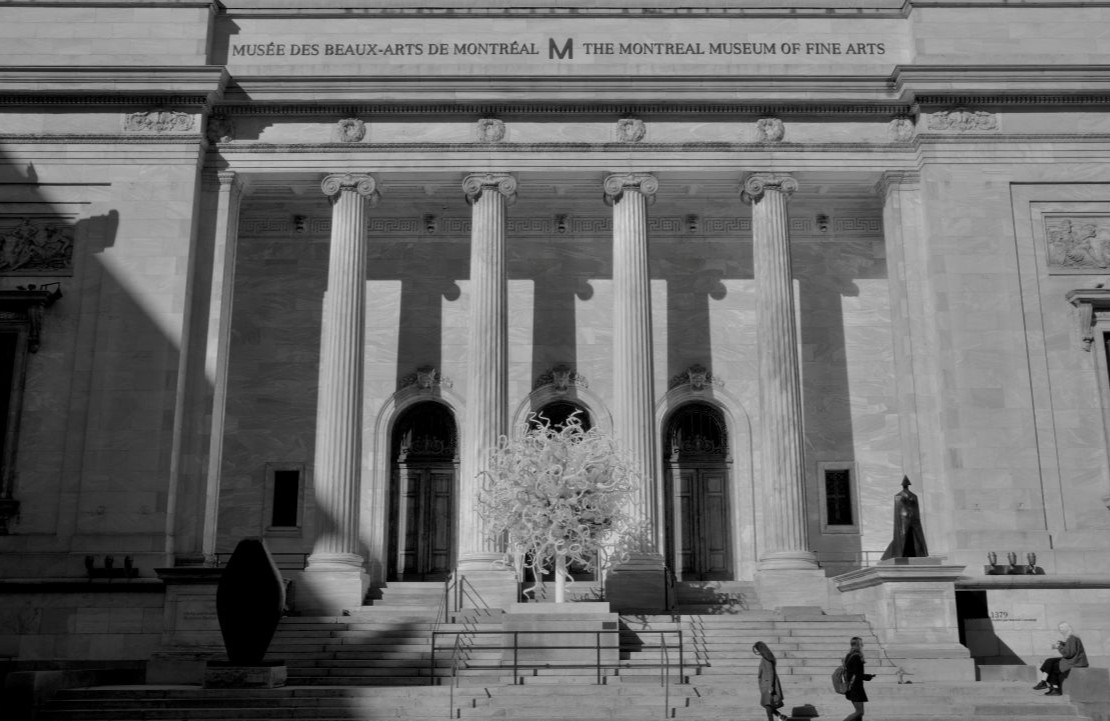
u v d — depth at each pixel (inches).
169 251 1357.0
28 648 1232.8
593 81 1400.1
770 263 1368.1
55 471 1307.8
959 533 1279.5
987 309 1347.2
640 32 1469.0
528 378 1524.4
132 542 1277.1
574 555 1103.0
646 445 1311.5
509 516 1115.3
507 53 1459.2
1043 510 1290.6
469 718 859.4
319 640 1109.7
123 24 1444.4
